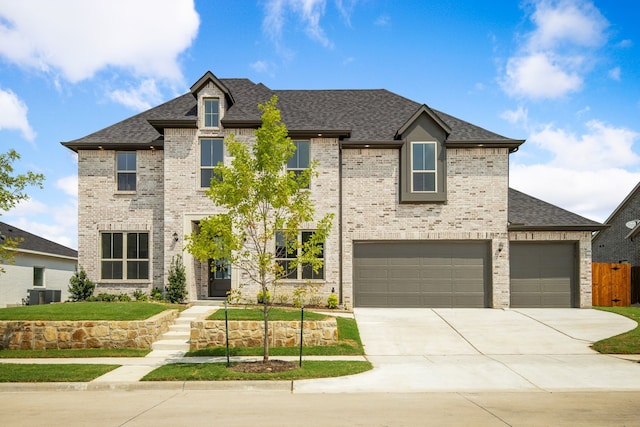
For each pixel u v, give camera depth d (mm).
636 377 10070
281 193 10898
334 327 13406
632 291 23125
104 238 19672
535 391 9047
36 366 11047
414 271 19438
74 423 7016
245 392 9164
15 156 12203
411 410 7652
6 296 23516
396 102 22938
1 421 7168
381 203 19484
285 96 23172
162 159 19781
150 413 7566
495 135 19891
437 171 19391
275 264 11461
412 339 13953
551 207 20406
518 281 19328
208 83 19078
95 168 19812
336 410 7668
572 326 15438
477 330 14984
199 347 13156
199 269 19312
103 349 13133
